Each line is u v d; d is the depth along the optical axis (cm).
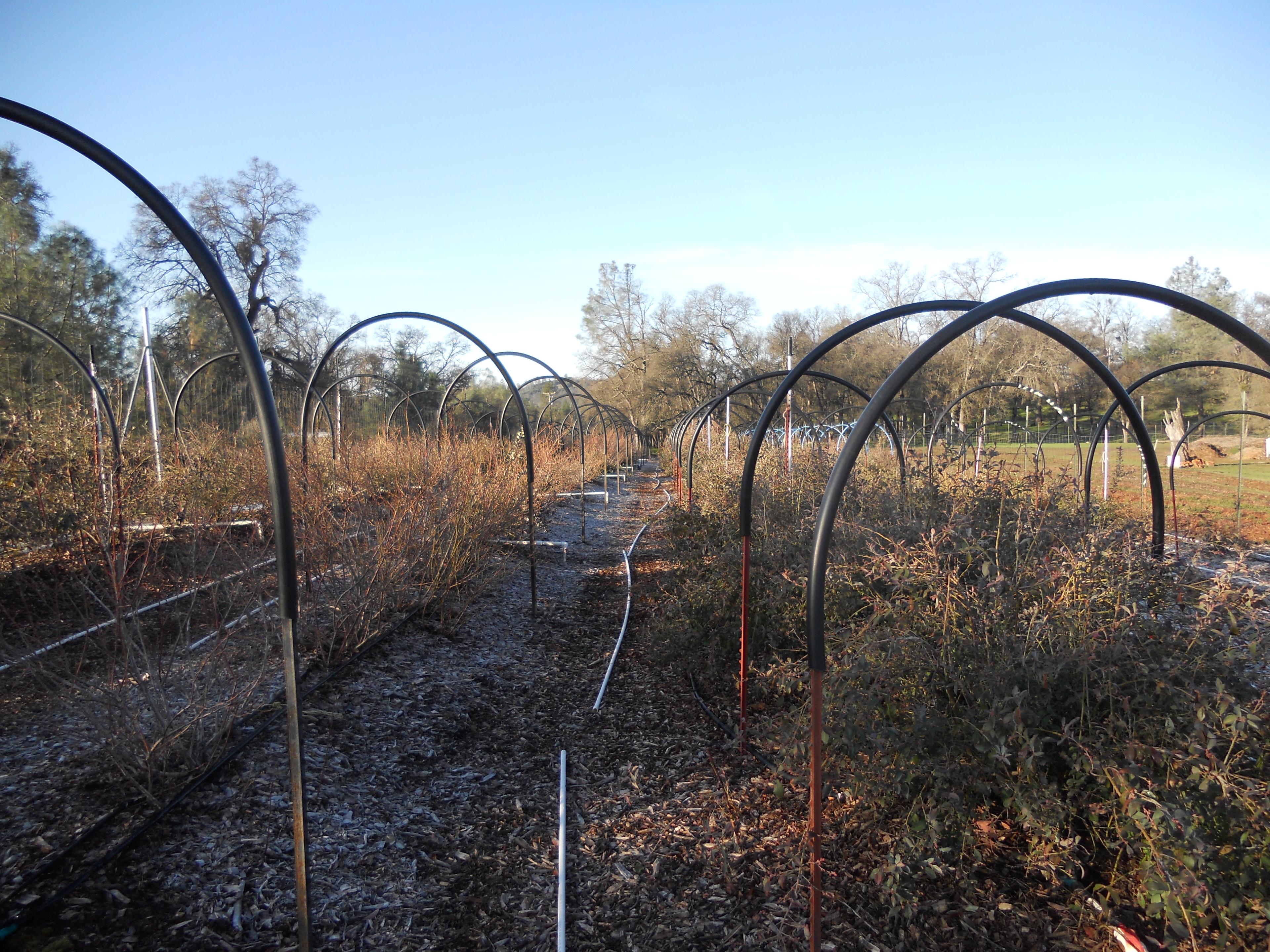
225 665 395
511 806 353
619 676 539
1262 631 278
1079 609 284
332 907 265
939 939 250
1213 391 3039
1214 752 237
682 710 464
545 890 287
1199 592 304
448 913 273
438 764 393
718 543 641
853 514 518
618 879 294
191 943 238
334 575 519
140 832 280
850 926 258
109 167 196
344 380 1182
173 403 1300
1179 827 211
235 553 457
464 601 662
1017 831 299
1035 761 253
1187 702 244
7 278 1478
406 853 307
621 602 773
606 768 392
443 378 3138
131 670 326
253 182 2292
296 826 220
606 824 335
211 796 312
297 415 1489
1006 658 274
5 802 292
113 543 477
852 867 289
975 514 400
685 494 1372
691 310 3700
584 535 1159
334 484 719
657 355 3672
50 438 653
